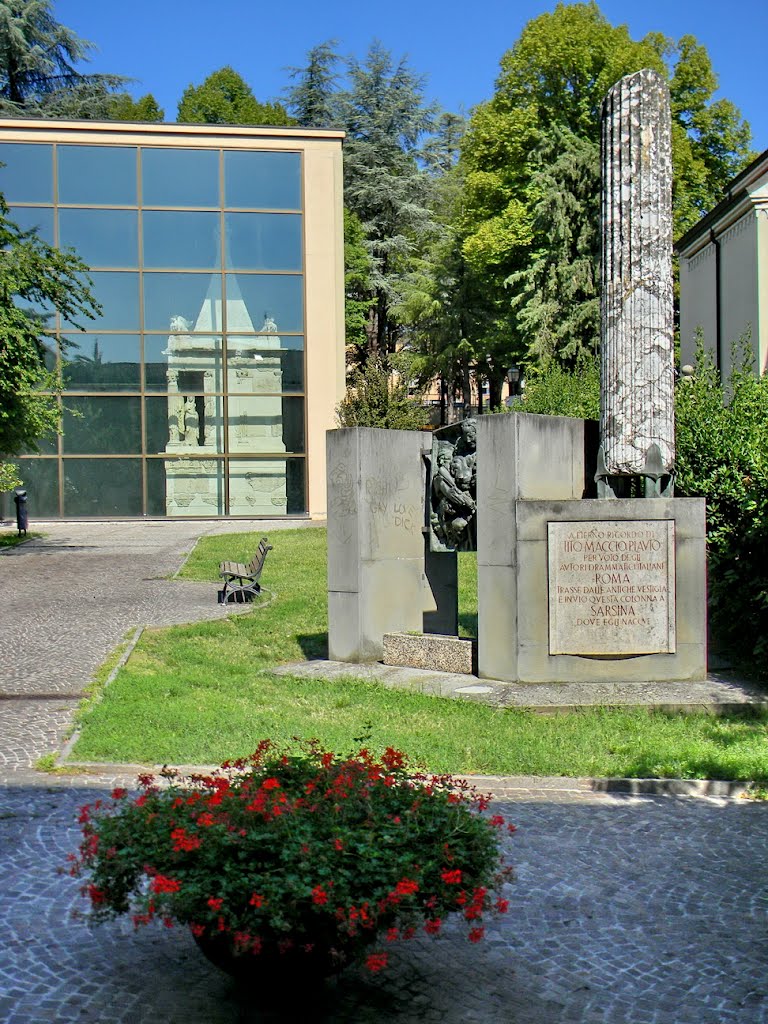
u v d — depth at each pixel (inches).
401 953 203.3
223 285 1477.6
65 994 186.1
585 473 444.5
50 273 1028.5
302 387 1499.8
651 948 205.5
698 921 217.0
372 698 409.1
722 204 1162.0
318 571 827.4
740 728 361.1
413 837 172.6
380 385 1310.3
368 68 2214.6
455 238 1923.0
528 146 1558.8
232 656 510.6
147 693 414.0
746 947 205.8
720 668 443.8
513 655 418.0
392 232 2175.2
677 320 1528.1
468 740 341.4
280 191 1482.5
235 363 1485.0
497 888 188.5
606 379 424.8
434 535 486.3
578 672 416.2
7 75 2094.0
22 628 585.6
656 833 267.0
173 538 1154.0
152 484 1478.8
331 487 482.3
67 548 1048.8
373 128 2171.5
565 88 1536.7
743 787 300.7
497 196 1603.1
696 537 418.3
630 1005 184.9
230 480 1489.9
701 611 419.8
